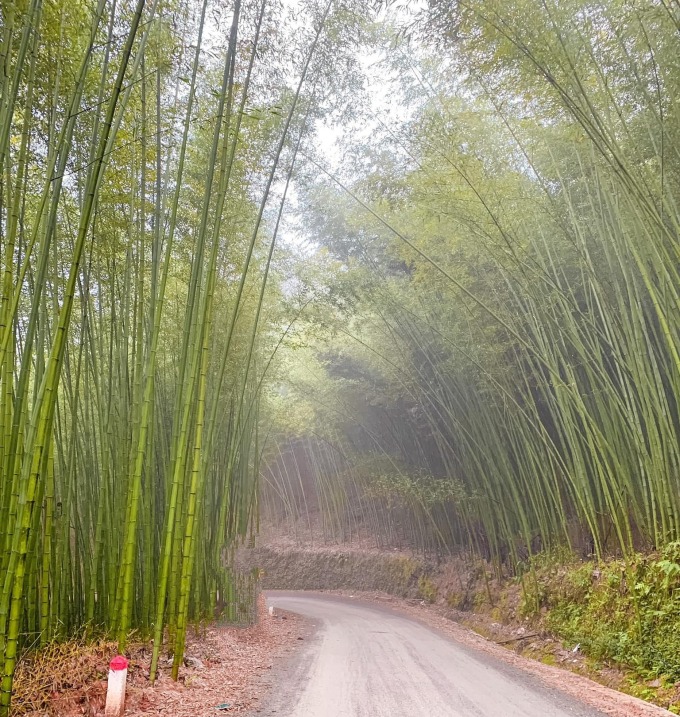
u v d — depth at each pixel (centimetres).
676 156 454
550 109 462
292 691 382
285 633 666
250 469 1023
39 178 368
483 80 496
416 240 704
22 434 306
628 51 422
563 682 445
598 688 429
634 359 503
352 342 963
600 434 548
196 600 516
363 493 1323
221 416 673
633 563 513
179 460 394
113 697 296
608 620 523
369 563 1257
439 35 451
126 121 401
